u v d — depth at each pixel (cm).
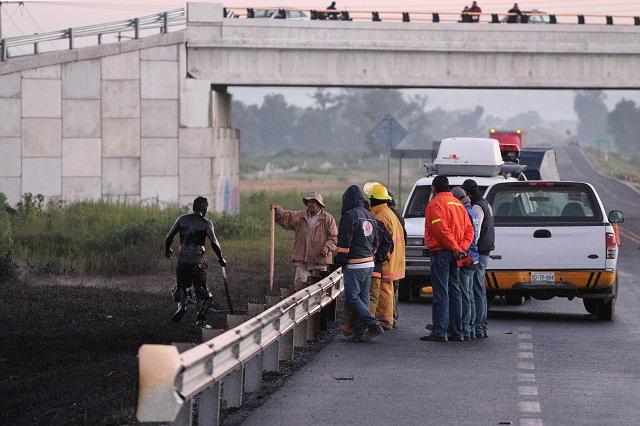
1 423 2686
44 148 12294
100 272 6469
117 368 3353
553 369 3453
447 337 4150
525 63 13275
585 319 4953
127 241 8075
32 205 10906
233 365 2508
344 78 12925
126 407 2744
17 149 12269
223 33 12569
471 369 3444
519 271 4797
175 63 12494
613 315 4938
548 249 4775
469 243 4072
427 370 3416
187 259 4328
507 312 5253
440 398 2950
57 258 7144
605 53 13250
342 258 4006
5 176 12256
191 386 2155
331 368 3444
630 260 8588
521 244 4784
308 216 4609
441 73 13138
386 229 4216
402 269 4419
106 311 4725
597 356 3744
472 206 4238
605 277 4750
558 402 2902
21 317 4491
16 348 3788
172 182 12481
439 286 4100
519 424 2620
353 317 4159
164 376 1877
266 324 2920
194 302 4500
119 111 12400
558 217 4816
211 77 12588
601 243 4759
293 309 3494
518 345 4019
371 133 10344
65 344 3872
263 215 13425
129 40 12388
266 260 7488
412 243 5450
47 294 5234
